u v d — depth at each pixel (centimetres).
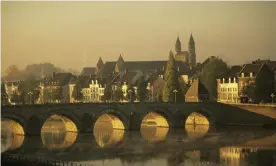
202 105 13912
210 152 9981
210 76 15338
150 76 16188
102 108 12744
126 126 13150
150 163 9125
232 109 13638
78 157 9638
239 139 11400
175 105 13688
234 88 14812
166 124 13888
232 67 15238
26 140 11562
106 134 12638
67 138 11975
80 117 12444
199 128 13675
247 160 9181
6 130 12162
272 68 14100
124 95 16150
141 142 11344
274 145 10588
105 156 9744
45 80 15312
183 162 9144
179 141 11394
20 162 8931
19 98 14700
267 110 12875
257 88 14062
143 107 13312
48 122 15900
